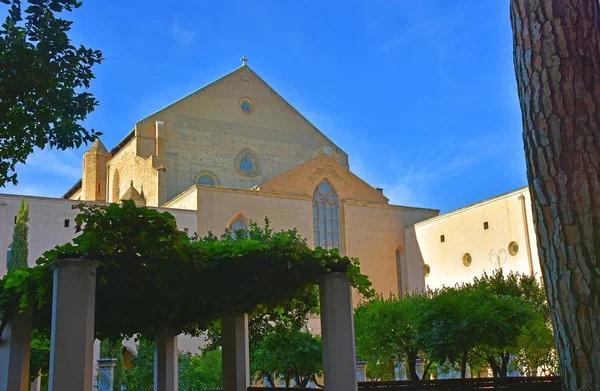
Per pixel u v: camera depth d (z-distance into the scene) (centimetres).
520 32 652
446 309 2136
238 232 3278
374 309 2853
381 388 1465
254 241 1213
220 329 1873
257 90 5812
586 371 556
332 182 5194
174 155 5225
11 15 1202
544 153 609
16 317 1313
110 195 5678
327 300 1160
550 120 609
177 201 4731
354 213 5178
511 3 671
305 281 1248
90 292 1017
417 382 1600
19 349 1300
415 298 3002
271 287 1295
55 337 978
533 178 622
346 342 1141
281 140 5806
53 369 967
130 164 5328
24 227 3366
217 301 1348
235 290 1304
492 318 2055
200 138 5384
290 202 4841
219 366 3275
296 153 5856
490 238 4466
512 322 2183
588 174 585
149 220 1091
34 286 1159
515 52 661
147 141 5234
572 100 604
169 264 1159
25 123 1175
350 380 1126
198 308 1513
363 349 2838
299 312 1666
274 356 2712
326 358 1138
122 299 1345
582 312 564
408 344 2700
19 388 1284
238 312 1412
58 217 3959
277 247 1200
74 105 1265
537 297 3406
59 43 1219
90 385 989
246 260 1196
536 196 617
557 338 589
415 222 5431
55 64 1216
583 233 575
